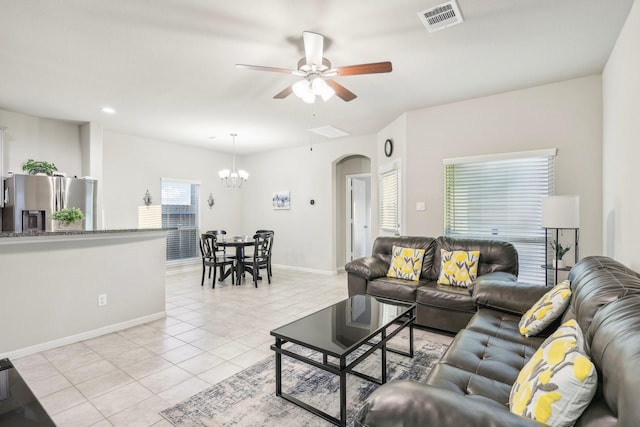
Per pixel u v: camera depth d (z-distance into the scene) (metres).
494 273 3.10
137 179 5.90
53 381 2.35
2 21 2.34
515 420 0.83
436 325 3.16
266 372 2.48
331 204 6.46
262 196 7.53
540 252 3.71
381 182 5.58
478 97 3.98
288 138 6.10
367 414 0.94
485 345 1.90
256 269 5.41
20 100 3.96
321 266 6.63
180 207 6.64
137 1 2.13
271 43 2.67
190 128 5.33
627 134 2.44
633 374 0.80
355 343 1.94
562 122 3.53
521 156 3.72
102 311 3.27
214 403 2.08
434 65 3.11
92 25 2.40
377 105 4.25
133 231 3.48
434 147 4.30
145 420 1.91
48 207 4.21
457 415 0.86
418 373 2.43
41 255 2.91
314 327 2.22
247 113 4.55
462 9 2.25
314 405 2.05
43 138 4.70
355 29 2.48
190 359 2.70
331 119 4.88
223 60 2.96
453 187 4.21
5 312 2.72
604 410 0.93
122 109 4.33
